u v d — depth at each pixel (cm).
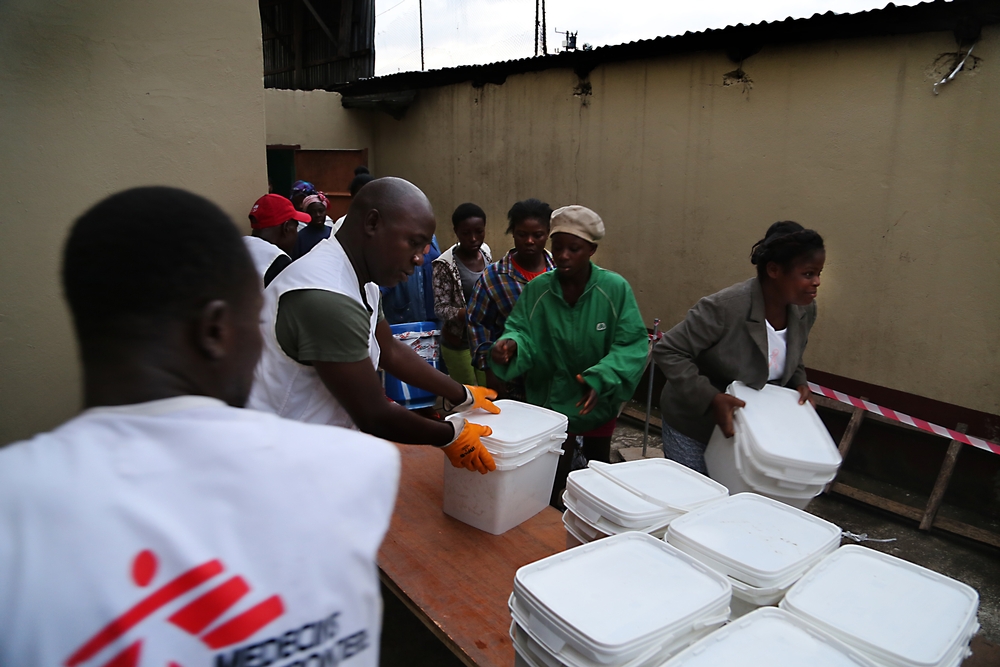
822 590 145
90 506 58
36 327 261
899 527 395
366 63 1004
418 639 247
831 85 444
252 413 72
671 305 563
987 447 380
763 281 235
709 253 530
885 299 437
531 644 139
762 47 474
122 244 67
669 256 559
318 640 66
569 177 639
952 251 404
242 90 298
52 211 258
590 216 254
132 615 57
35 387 264
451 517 221
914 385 429
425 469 254
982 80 380
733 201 509
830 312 465
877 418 441
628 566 150
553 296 273
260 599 63
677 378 234
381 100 810
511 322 280
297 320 166
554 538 211
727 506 179
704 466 246
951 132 396
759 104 483
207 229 71
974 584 342
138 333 68
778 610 137
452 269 414
